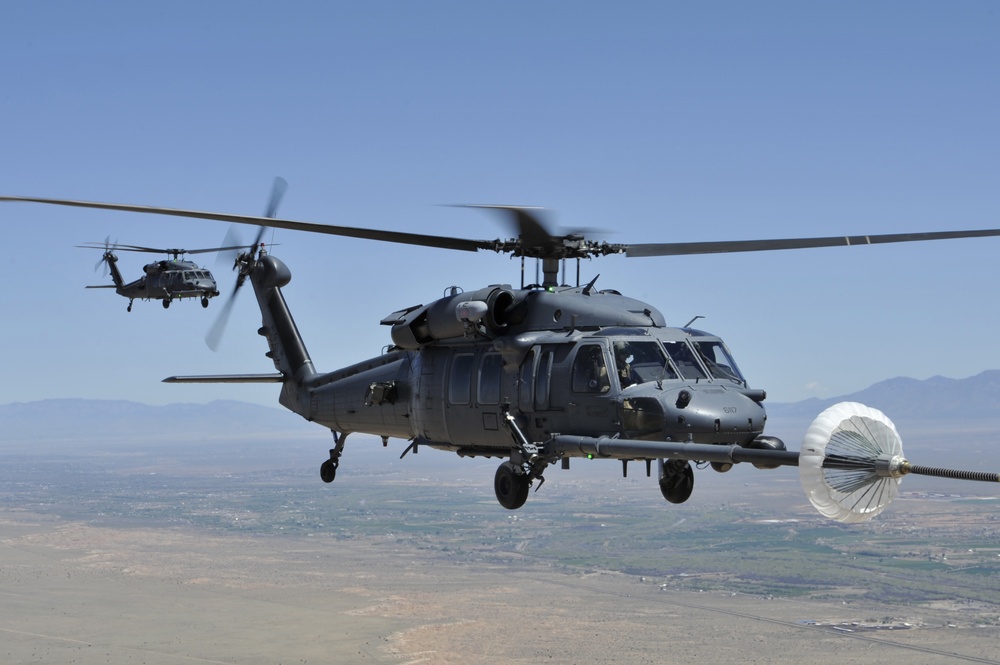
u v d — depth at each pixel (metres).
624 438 16.80
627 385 16.98
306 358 25.70
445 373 20.00
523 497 18.39
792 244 17.98
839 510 8.41
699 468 16.03
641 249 19.14
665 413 16.52
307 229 16.70
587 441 16.66
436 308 19.89
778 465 12.43
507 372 18.61
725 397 16.95
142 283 54.41
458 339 19.72
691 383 17.06
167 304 53.91
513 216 17.03
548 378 17.86
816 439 8.52
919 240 17.08
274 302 26.67
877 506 8.38
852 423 8.57
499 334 19.02
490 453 19.73
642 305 18.64
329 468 24.34
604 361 17.19
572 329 18.05
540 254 18.89
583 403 17.33
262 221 16.28
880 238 17.28
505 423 18.17
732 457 13.12
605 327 17.91
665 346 17.50
